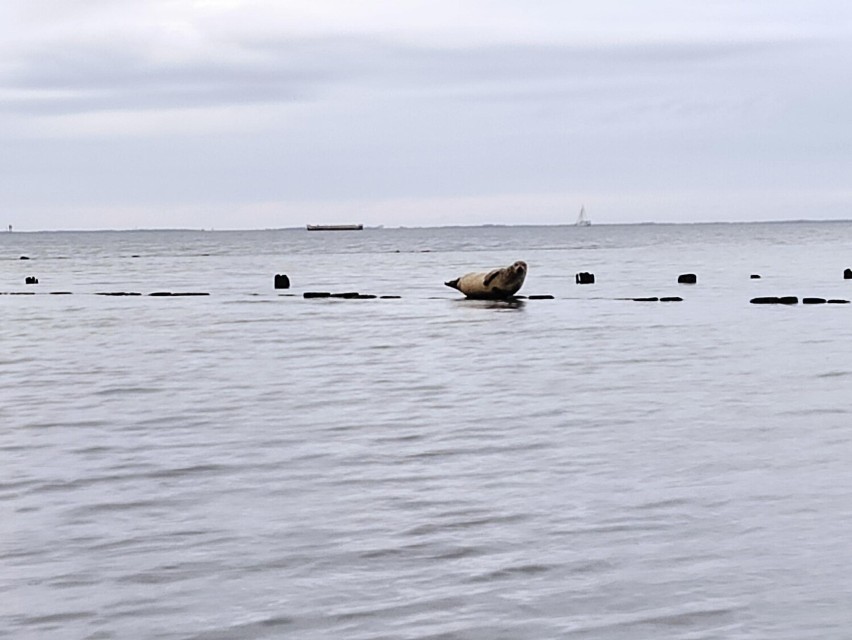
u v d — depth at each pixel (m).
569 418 21.77
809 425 20.56
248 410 23.25
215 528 14.31
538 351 33.31
